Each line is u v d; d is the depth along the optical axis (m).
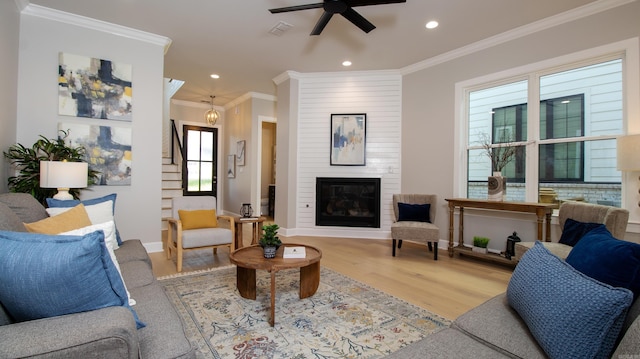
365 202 5.39
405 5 3.27
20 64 3.30
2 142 2.96
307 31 3.89
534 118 3.69
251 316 2.32
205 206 3.98
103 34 3.72
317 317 2.32
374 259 3.95
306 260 2.45
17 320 1.03
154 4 3.30
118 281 1.11
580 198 3.38
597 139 3.25
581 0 3.12
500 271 3.48
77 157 3.39
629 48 2.98
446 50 4.41
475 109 4.32
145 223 4.00
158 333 1.21
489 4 3.22
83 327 0.91
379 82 5.29
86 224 2.19
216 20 3.63
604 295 0.98
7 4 3.00
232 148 7.64
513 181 3.93
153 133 4.03
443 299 2.68
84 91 3.60
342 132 5.39
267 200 8.17
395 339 2.02
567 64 3.41
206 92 6.74
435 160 4.69
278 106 5.73
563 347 1.02
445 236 4.54
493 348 1.19
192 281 3.06
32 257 0.94
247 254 2.63
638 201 2.95
